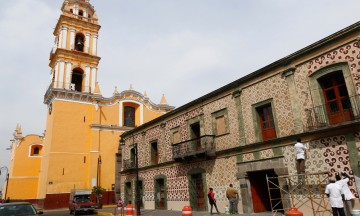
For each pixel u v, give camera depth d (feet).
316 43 42.37
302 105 43.52
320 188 36.58
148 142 83.51
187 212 31.01
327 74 41.22
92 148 110.52
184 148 64.34
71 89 116.78
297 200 41.83
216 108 59.62
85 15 135.23
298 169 42.27
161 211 66.69
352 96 36.91
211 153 57.11
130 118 127.54
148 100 131.44
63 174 103.40
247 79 53.06
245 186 49.83
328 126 38.47
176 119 72.18
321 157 39.91
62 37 122.83
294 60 45.60
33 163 143.43
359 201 34.96
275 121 47.24
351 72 38.19
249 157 50.57
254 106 51.29
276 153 46.11
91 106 117.29
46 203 97.30
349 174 36.58
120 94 124.67
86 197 83.87
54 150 103.91
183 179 66.28
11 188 134.21
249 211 48.34
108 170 112.06
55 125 106.83
